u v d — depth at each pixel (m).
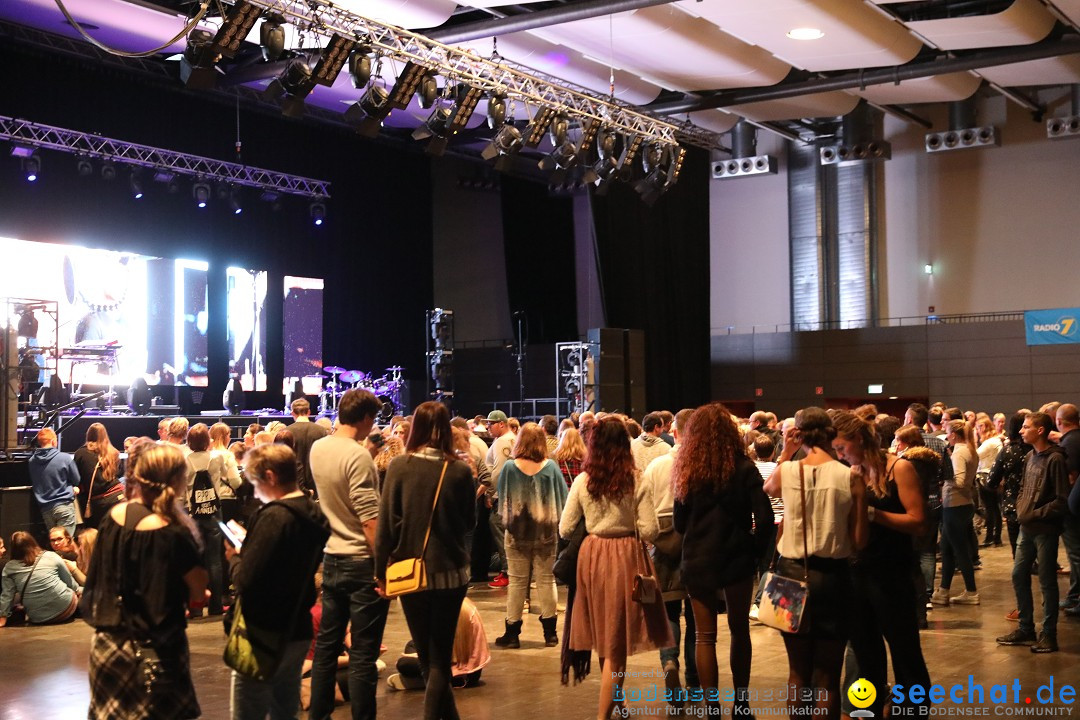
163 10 12.09
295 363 19.34
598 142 13.04
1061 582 8.93
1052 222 19.61
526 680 5.78
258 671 3.61
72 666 6.34
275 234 19.16
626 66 14.19
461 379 22.05
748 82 15.19
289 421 15.82
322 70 9.98
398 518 4.34
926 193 20.70
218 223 18.27
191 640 6.95
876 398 20.14
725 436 4.54
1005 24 12.67
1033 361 18.75
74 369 15.38
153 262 16.95
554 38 12.98
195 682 5.80
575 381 15.88
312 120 17.86
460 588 4.38
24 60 15.07
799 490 4.28
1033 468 6.24
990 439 11.34
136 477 3.54
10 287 15.12
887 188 21.05
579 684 5.68
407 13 11.28
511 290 22.03
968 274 20.31
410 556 4.29
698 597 4.56
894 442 7.34
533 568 6.80
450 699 4.34
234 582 3.69
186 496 7.64
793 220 21.52
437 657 4.35
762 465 7.03
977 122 20.27
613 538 4.75
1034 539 6.34
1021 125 19.91
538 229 22.41
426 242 22.17
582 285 22.98
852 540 4.26
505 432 9.34
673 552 5.18
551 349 21.00
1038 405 18.66
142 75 14.95
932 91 16.80
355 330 20.61
